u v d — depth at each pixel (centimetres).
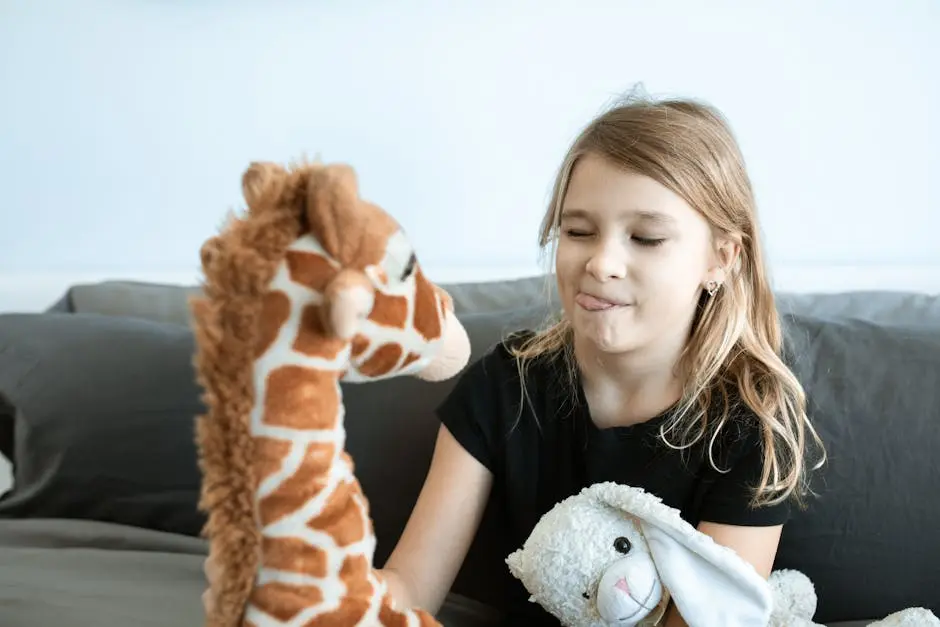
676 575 68
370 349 55
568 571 70
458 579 104
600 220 78
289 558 53
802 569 95
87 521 106
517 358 96
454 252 154
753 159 145
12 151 151
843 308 120
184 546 102
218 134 151
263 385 53
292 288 52
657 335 80
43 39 147
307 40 148
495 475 95
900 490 95
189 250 155
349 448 106
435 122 150
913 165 144
